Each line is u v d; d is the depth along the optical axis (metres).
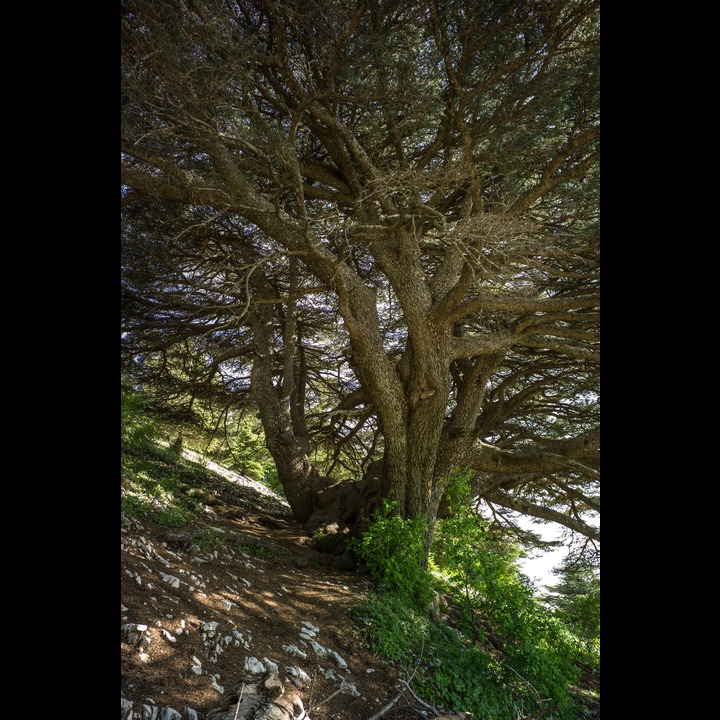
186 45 6.15
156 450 13.01
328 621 6.49
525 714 6.26
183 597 5.21
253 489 17.33
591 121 8.34
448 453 10.83
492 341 9.91
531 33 7.82
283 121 9.74
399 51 7.74
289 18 7.32
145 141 7.35
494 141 8.01
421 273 9.87
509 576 7.16
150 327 12.34
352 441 15.87
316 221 8.00
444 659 6.58
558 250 8.52
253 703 3.29
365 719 4.76
